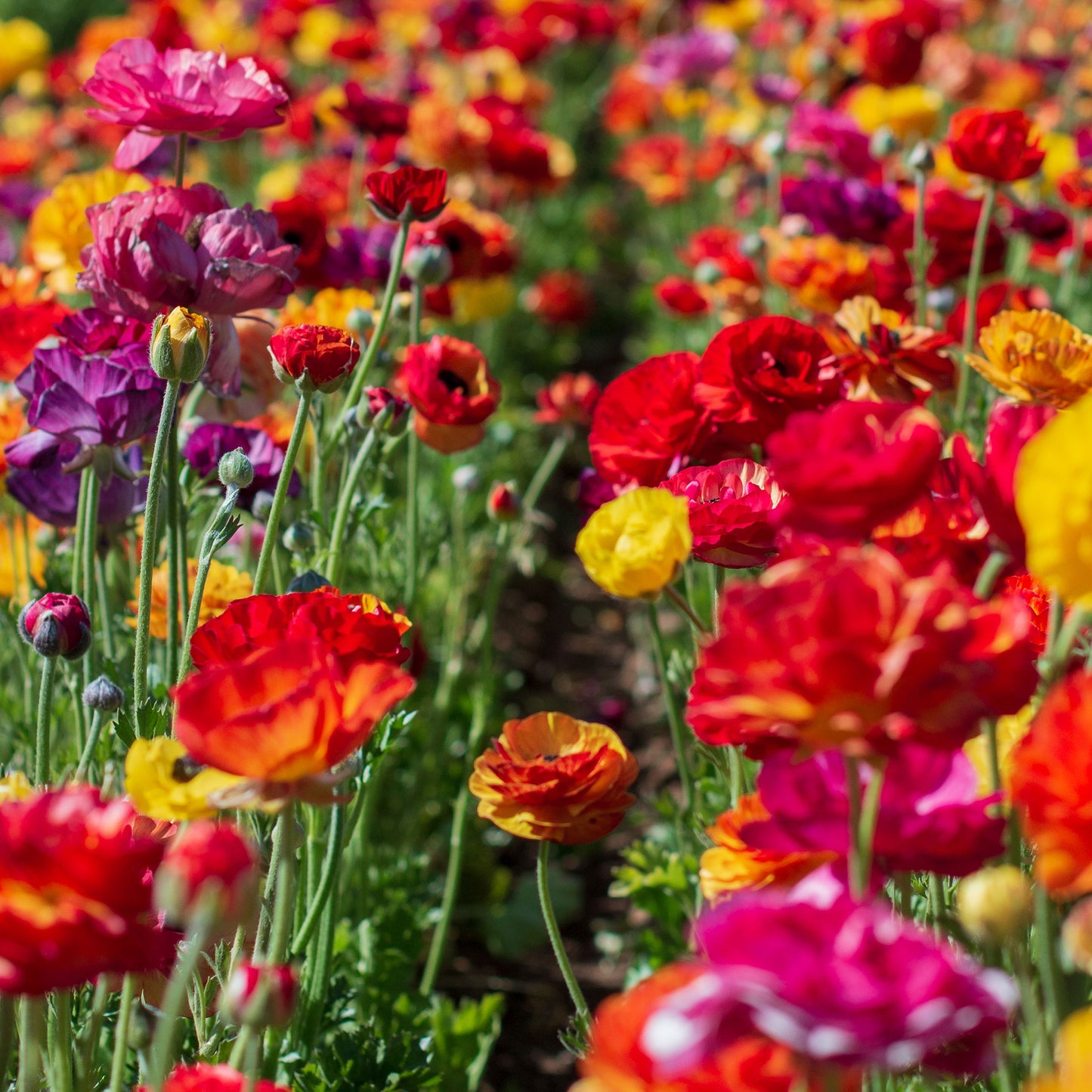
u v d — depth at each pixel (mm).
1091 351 1665
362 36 3570
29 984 1393
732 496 1637
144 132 1808
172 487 1710
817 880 1411
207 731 1415
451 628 2170
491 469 3047
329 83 4535
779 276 2094
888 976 1320
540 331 4109
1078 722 1374
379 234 2143
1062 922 1496
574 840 1608
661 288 2695
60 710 1820
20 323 1841
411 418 1926
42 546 1908
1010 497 1436
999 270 2121
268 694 1436
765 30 4457
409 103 3668
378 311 2154
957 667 1365
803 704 1360
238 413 1857
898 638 1354
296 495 1836
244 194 3943
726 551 1607
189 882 1382
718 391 1718
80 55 4297
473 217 2494
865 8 4285
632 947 2064
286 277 1711
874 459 1398
